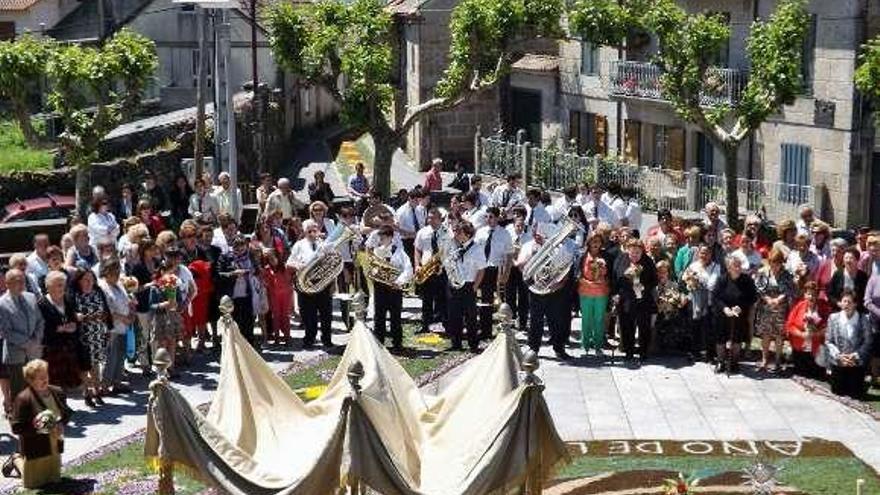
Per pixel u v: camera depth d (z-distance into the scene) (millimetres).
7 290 20906
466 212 29688
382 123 37094
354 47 36531
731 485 18422
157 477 18844
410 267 25500
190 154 43781
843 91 39312
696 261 24734
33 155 47812
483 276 26062
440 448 15766
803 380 23375
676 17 36594
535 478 14555
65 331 21250
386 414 15281
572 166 47344
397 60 58906
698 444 20344
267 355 25281
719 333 23953
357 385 14031
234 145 31094
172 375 23812
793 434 20828
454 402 16312
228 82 31016
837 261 23578
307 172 55531
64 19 73750
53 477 18641
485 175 51750
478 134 52250
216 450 14828
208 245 24953
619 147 49656
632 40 39469
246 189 41906
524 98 55500
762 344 24078
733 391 23000
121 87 38031
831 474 18953
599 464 19438
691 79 36531
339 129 69750
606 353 25469
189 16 62219
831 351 22531
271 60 60594
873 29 38750
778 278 23859
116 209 33281
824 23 39625
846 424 21297
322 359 24969
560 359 25078
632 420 21562
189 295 24031
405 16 55188
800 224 25844
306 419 16625
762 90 35938
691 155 45969
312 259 25406
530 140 55562
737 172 39719
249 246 25125
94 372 22094
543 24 36844
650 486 18438
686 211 42938
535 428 14344
